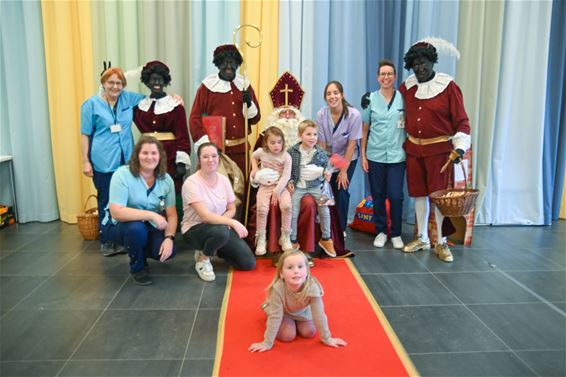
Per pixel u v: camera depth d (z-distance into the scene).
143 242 2.77
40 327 2.28
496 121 4.14
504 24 3.99
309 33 3.91
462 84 4.07
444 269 3.12
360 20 3.98
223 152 3.28
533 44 4.02
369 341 2.15
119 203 2.73
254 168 3.17
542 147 4.19
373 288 2.78
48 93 3.98
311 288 2.01
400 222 3.60
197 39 3.85
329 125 3.41
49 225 4.10
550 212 4.35
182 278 2.92
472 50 3.99
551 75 4.16
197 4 3.80
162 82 3.43
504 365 1.98
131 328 2.27
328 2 3.88
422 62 3.24
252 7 3.84
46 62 3.92
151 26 3.81
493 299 2.64
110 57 3.84
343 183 3.43
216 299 2.61
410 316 2.42
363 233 3.99
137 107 3.44
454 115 3.23
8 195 4.20
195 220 2.89
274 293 2.03
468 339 2.19
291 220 3.04
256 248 3.11
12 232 3.89
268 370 1.91
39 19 3.86
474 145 4.09
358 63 4.05
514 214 4.34
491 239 3.85
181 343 2.13
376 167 3.56
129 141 3.38
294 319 2.16
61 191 4.14
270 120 3.39
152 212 2.75
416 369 1.93
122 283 2.83
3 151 4.10
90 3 3.78
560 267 3.19
